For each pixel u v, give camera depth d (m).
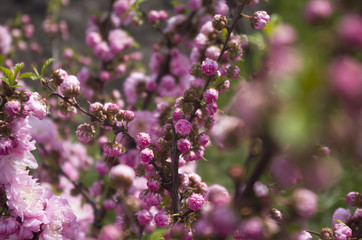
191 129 0.65
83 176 1.20
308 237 0.64
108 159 0.81
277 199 0.54
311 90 0.37
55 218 0.68
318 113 0.37
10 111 0.65
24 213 0.67
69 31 2.17
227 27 0.68
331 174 0.44
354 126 0.37
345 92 0.36
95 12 1.10
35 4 2.21
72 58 1.35
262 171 0.53
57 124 1.06
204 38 0.79
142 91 1.02
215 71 0.66
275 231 0.53
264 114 0.40
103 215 0.91
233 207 0.53
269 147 0.46
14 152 0.67
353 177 0.84
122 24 1.17
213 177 0.82
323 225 0.81
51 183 0.97
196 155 0.66
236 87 0.64
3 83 0.67
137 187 0.86
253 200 0.53
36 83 0.87
